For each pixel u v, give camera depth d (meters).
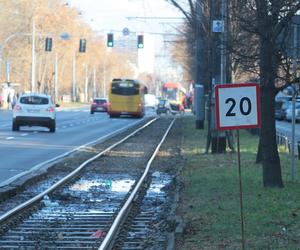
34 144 50.06
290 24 22.70
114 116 118.75
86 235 18.48
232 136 43.12
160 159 41.03
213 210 20.02
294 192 22.88
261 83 23.44
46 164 35.81
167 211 21.80
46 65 188.62
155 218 21.08
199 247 15.60
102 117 118.06
